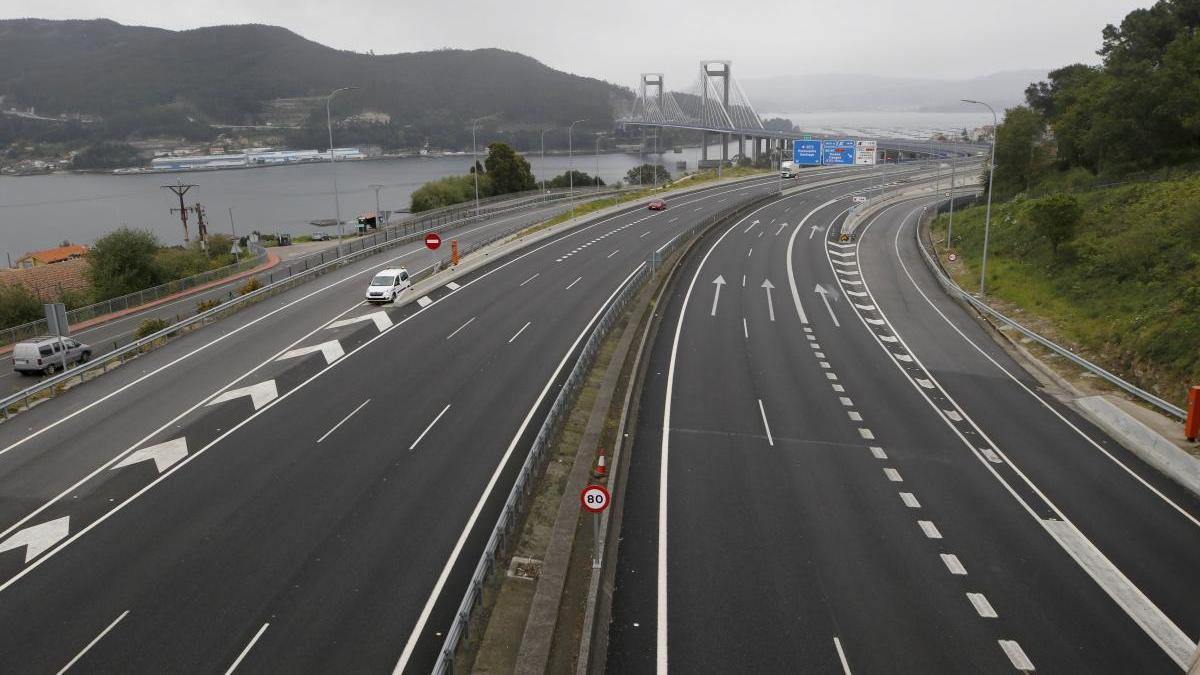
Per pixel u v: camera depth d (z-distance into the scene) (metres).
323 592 15.81
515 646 14.08
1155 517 19.42
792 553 17.45
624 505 19.62
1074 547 17.86
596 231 69.25
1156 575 16.73
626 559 17.12
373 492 20.09
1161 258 37.41
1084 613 15.32
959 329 38.91
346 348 33.31
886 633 14.66
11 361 37.78
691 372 30.70
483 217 80.94
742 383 29.50
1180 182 45.84
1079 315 37.53
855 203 89.94
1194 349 27.81
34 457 22.89
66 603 15.50
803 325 38.84
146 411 26.52
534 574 16.33
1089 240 44.69
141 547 17.58
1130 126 55.16
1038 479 21.58
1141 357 30.14
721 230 69.75
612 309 36.47
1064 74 93.69
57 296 53.16
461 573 16.52
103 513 19.25
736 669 13.66
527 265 53.00
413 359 31.62
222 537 17.95
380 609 15.29
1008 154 73.88
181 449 23.08
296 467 21.64
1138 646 14.34
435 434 23.88
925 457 22.97
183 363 32.09
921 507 19.75
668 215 80.25
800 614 15.22
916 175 122.25
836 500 20.08
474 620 14.57
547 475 20.73
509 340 34.31
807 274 51.69
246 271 62.75
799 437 24.33
